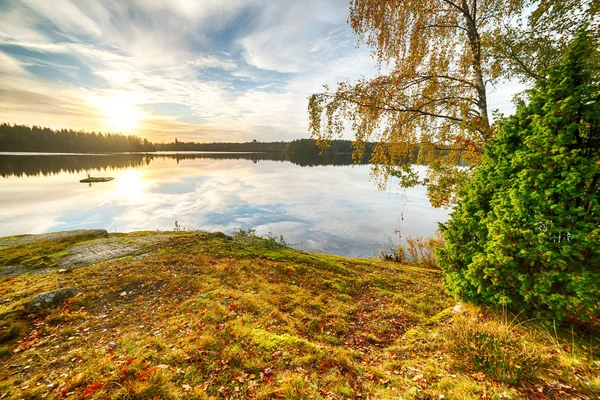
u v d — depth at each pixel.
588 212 3.62
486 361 3.51
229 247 11.37
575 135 3.80
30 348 4.29
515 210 4.11
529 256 3.89
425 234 18.47
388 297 7.40
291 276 8.55
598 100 3.53
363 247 16.59
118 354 4.00
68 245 11.79
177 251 10.49
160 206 27.88
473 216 5.17
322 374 3.71
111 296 6.51
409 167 8.00
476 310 4.89
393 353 4.39
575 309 3.74
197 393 3.20
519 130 4.55
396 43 6.98
